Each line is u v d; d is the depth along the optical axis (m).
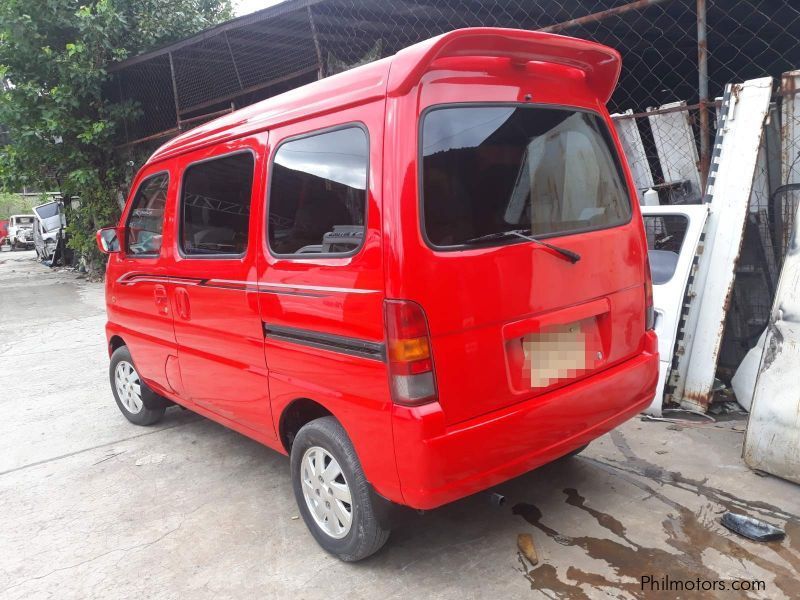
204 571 2.76
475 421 2.25
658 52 6.93
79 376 6.19
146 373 4.18
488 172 2.35
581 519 2.89
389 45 8.29
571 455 3.41
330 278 2.40
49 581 2.77
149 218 3.88
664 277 4.02
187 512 3.29
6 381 6.17
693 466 3.29
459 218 2.24
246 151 2.93
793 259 3.08
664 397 4.02
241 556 2.85
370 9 7.21
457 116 2.28
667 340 3.93
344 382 2.41
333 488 2.65
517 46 2.33
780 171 4.14
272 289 2.74
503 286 2.30
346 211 2.35
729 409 3.98
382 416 2.23
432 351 2.14
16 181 12.30
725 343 4.24
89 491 3.63
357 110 2.30
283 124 2.70
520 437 2.35
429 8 7.04
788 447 3.01
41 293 12.98
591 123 2.80
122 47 11.40
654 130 5.12
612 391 2.69
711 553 2.57
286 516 3.18
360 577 2.61
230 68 10.21
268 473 3.71
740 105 3.96
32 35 10.95
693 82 7.02
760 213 4.17
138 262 3.99
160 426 4.64
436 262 2.15
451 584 2.52
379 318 2.19
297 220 2.60
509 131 2.43
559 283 2.48
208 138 3.27
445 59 2.21
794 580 2.38
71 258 18.55
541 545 2.72
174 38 11.80
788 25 5.99
